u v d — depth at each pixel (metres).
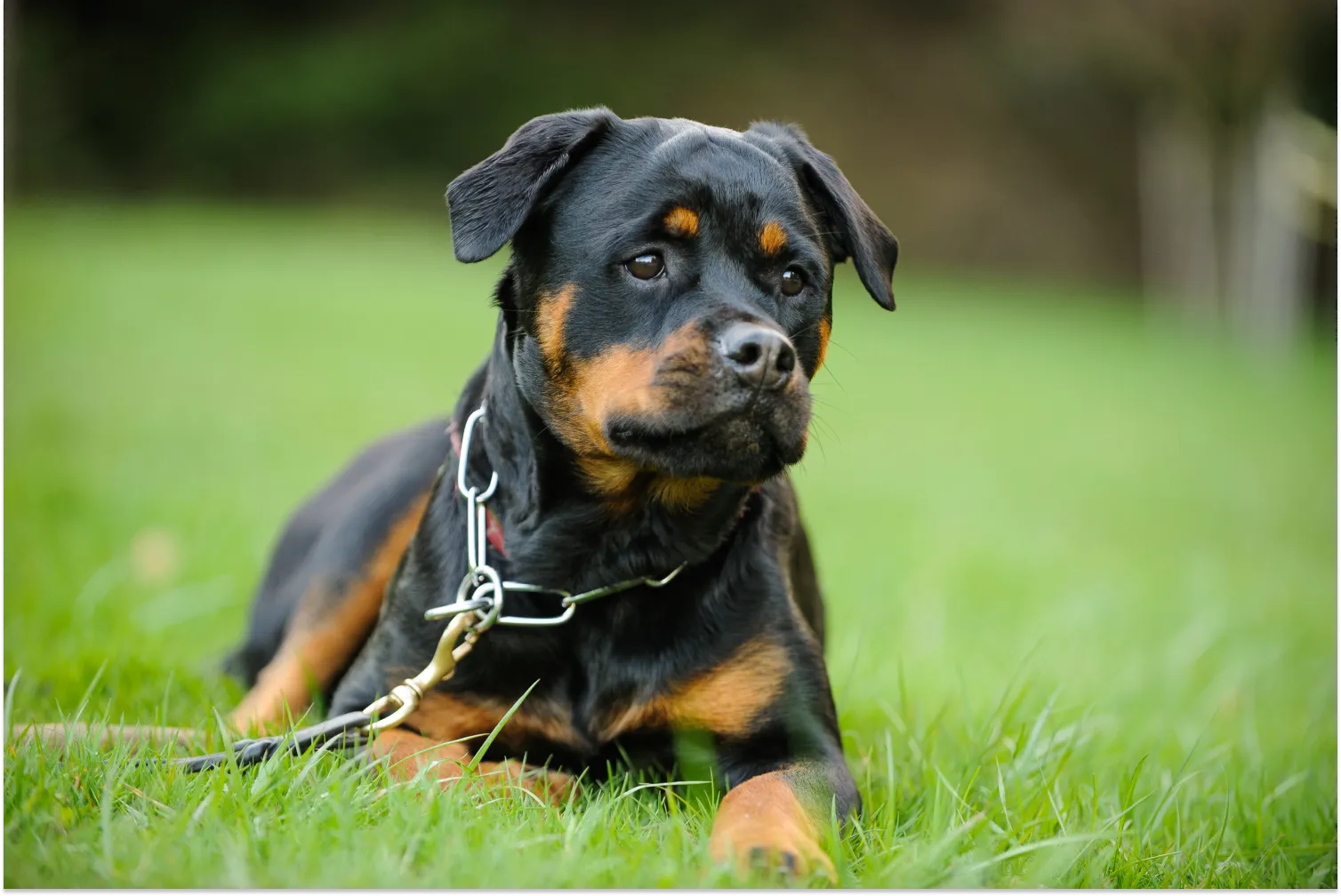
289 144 31.94
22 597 5.10
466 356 14.31
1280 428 14.95
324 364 13.15
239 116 31.17
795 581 3.96
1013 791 3.33
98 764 2.93
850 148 32.94
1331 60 22.33
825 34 34.22
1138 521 10.13
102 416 9.98
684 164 3.35
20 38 27.03
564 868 2.49
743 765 3.43
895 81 33.56
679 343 3.12
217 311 15.21
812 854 2.63
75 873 2.40
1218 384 18.05
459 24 32.16
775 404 3.09
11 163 22.14
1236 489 11.65
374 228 26.92
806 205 3.61
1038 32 28.45
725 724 3.43
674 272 3.28
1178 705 5.54
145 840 2.53
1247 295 22.88
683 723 3.45
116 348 12.88
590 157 3.46
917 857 2.65
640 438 3.15
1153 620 7.14
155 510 7.10
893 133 33.12
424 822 2.64
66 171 30.03
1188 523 10.23
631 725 3.45
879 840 2.99
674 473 3.14
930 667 5.40
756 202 3.36
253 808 2.72
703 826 2.92
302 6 32.94
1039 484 11.17
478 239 3.31
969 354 18.36
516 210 3.31
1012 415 14.60
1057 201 32.28
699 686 3.43
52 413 9.73
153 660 4.49
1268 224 22.55
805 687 3.50
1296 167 22.34
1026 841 3.05
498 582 3.36
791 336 3.44
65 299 14.84
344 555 4.30
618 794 3.25
